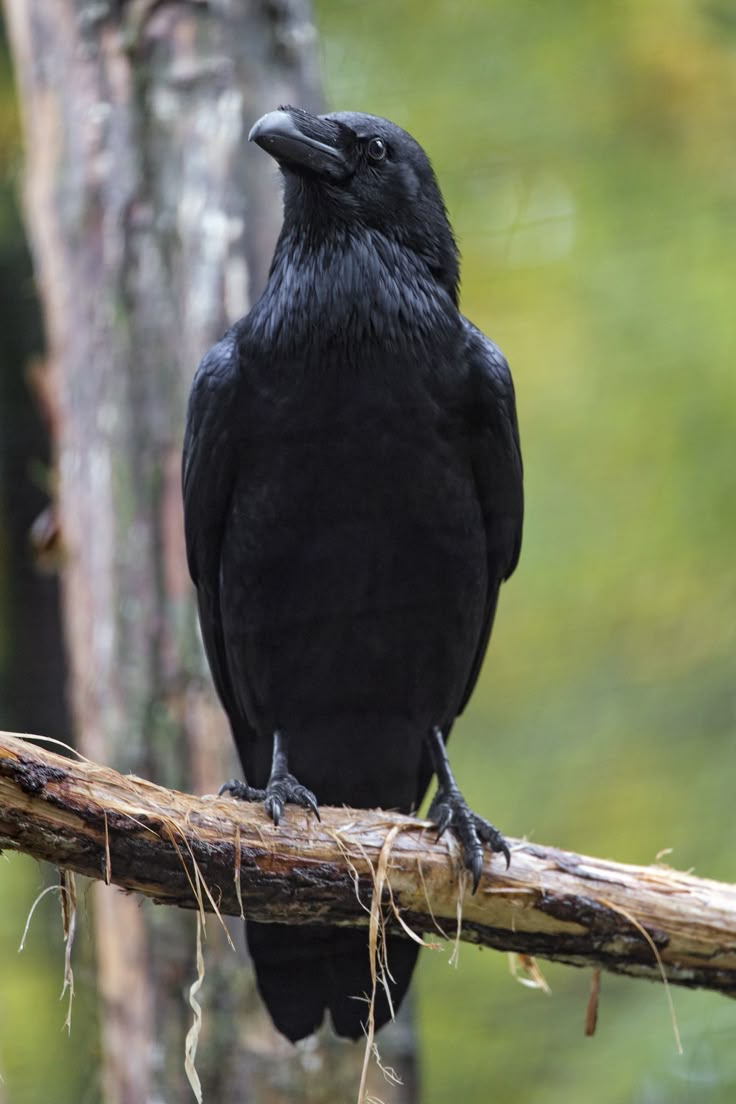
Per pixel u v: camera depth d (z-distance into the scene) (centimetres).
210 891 652
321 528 798
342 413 787
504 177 1289
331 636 817
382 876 673
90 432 961
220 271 947
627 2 1301
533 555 1313
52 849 607
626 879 693
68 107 1000
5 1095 1162
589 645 1334
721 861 1177
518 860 696
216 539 855
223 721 917
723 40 1317
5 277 1287
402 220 841
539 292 1333
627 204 1298
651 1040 1046
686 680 1291
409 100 1285
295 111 838
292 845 665
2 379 1291
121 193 970
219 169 966
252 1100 883
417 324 805
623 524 1298
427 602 814
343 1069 897
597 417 1297
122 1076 909
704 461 1270
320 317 799
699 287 1275
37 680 1284
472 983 1202
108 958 920
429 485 793
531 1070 1141
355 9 1284
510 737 1316
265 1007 820
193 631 924
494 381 819
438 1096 1161
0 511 1294
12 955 1226
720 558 1286
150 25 992
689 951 690
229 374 814
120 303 958
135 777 635
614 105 1305
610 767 1267
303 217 835
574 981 1162
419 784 904
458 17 1287
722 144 1312
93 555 951
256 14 1005
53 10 1015
